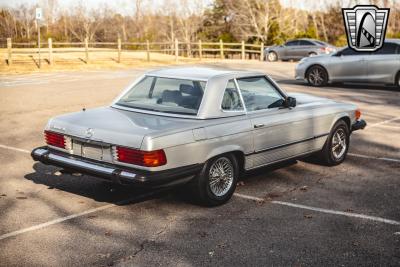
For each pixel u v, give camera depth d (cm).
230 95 607
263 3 4859
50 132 598
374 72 1647
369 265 445
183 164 543
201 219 550
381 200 615
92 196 623
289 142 676
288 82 1892
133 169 524
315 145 732
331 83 1859
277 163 673
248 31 5022
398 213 571
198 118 572
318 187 667
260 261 450
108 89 1658
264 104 648
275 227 528
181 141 537
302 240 495
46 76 2114
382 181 695
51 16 5362
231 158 599
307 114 702
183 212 571
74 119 589
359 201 611
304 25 5247
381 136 980
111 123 561
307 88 1695
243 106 617
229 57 4397
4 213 561
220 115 588
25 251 466
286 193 641
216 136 570
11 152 839
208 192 574
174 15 5506
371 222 544
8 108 1271
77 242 488
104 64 2742
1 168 741
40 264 441
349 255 464
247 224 536
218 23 5569
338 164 781
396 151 867
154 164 516
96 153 552
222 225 533
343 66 1692
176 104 596
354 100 1433
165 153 523
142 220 546
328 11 5216
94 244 484
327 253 467
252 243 488
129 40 5259
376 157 827
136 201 607
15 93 1546
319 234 511
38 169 738
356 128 805
